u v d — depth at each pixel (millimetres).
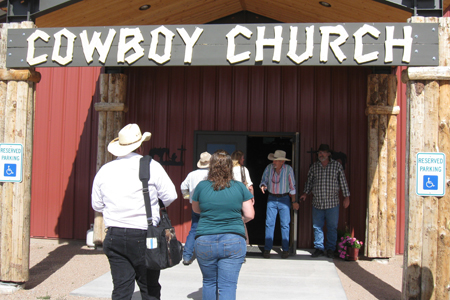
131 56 4523
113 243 3221
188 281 5086
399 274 5754
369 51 4234
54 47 4637
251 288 4883
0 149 4758
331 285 5031
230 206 3342
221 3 6566
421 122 4094
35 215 7574
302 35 4344
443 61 4117
